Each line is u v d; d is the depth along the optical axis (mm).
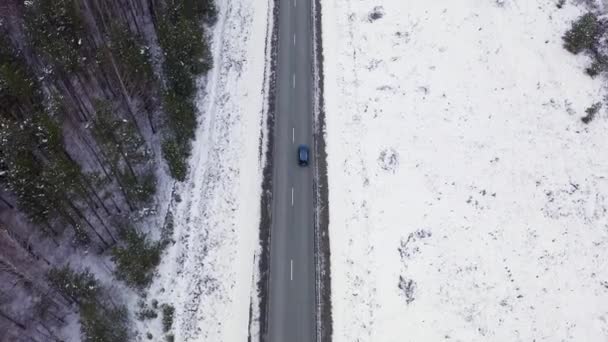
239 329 42781
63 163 42062
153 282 44969
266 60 61719
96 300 40531
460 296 44844
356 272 45938
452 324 43312
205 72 60344
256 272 45906
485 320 43625
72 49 52594
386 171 52938
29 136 42531
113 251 43469
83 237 45156
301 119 56469
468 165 53500
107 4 60094
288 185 51406
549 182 52094
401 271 46125
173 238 47812
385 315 43594
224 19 66250
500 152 54375
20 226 45438
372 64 62000
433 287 45281
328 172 52562
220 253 47094
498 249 47750
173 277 45500
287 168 52562
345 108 57750
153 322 42906
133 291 44094
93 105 51781
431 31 65312
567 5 66938
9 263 41781
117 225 47281
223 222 49125
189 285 45156
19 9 56094
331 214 49562
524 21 65688
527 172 52812
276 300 44250
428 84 60062
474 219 49625
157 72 58656
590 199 50906
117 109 53938
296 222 48938
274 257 46750
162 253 46750
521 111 57469
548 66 61000
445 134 55844
